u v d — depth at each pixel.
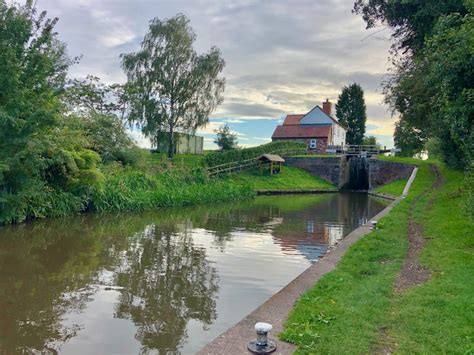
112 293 7.66
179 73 37.41
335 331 4.79
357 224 17.97
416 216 14.86
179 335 5.95
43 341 5.64
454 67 8.12
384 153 50.62
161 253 11.06
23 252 10.63
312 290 6.47
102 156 24.31
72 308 6.86
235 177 36.91
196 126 38.09
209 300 7.41
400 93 16.77
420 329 4.82
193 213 20.33
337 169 43.44
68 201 16.92
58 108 15.30
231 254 11.23
